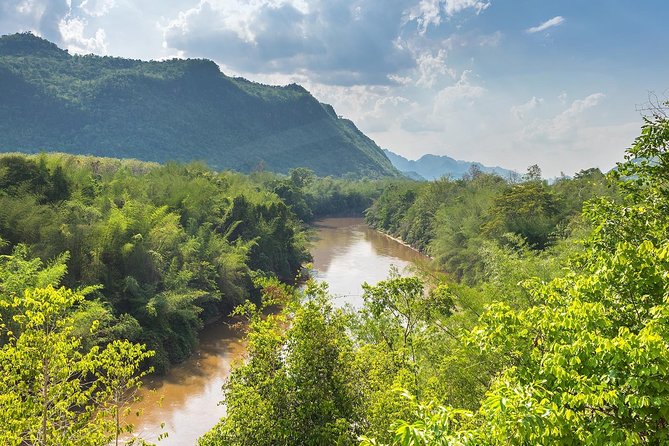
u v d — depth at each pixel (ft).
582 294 28.91
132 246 117.29
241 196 195.42
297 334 44.88
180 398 96.53
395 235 320.91
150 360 105.70
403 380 43.04
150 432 82.94
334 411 42.52
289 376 44.32
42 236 109.09
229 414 44.24
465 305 74.02
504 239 151.74
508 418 18.74
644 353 19.71
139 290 114.62
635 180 40.78
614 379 20.63
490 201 205.46
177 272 128.06
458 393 54.08
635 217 37.91
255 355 46.70
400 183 441.68
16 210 110.52
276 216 212.64
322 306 49.88
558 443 19.85
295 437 41.29
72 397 36.01
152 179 189.26
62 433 35.73
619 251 27.73
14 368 34.50
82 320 87.35
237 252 155.53
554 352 23.16
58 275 90.68
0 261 95.30
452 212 223.51
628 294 27.66
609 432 19.38
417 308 62.64
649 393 20.11
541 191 171.63
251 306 52.39
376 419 38.14
